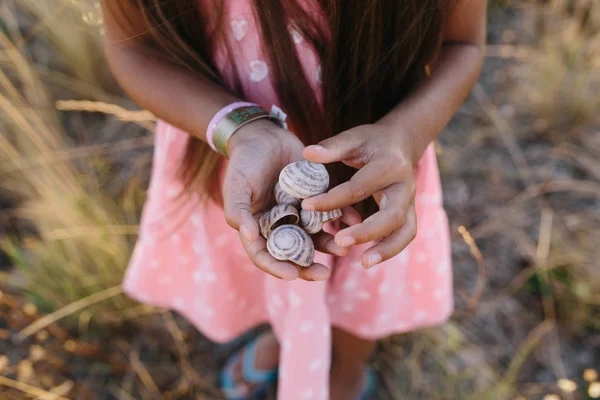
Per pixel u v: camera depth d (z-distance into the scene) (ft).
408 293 2.15
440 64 1.65
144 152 3.26
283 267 1.28
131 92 1.64
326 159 1.29
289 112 1.61
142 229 2.12
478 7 1.63
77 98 3.41
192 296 2.16
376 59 1.48
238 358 2.52
